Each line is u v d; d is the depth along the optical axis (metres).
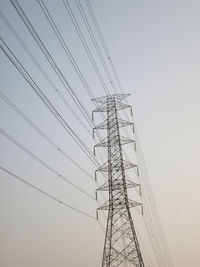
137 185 37.84
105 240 35.06
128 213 35.94
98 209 37.16
